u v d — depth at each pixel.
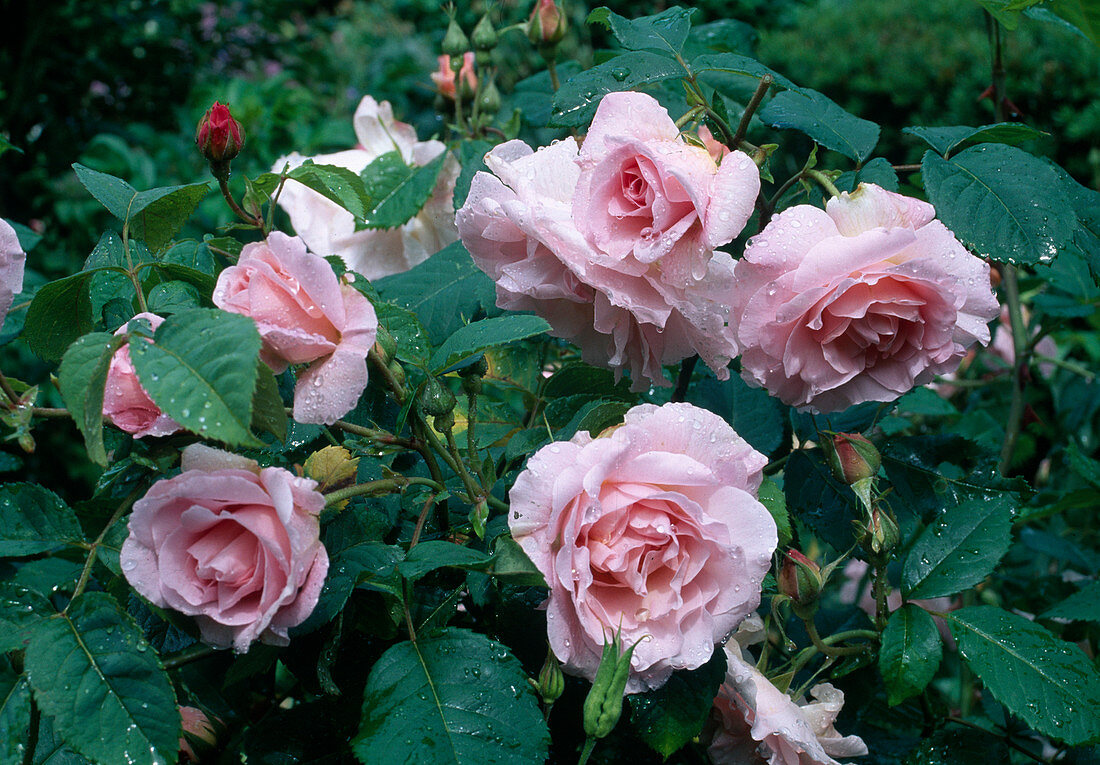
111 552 0.50
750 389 0.68
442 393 0.52
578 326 0.58
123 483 0.57
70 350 0.47
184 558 0.47
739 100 0.76
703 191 0.51
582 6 2.40
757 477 0.52
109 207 0.57
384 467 0.53
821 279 0.52
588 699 0.48
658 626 0.50
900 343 0.54
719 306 0.54
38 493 0.50
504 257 0.57
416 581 0.55
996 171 0.60
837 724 0.67
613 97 0.53
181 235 1.41
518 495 0.49
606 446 0.49
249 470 0.47
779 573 0.56
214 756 0.59
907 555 0.59
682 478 0.49
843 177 0.61
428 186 0.73
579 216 0.53
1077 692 0.54
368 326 0.48
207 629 0.47
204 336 0.46
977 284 0.53
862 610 0.71
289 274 0.48
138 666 0.46
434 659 0.49
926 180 0.60
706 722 0.58
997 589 1.00
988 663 0.55
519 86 0.83
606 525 0.49
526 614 0.54
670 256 0.52
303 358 0.48
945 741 0.61
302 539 0.46
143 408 0.48
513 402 0.95
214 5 2.26
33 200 1.60
